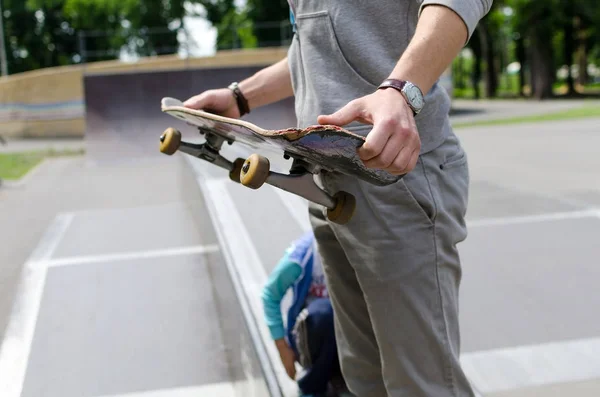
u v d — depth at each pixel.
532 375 2.56
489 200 5.80
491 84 39.53
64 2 36.16
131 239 5.17
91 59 37.72
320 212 1.63
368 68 1.43
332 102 1.45
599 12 32.53
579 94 36.47
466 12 1.26
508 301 3.32
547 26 32.59
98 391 2.70
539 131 13.68
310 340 2.21
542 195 5.90
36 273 4.35
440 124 1.48
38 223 6.18
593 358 2.66
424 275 1.46
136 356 3.00
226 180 4.98
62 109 19.12
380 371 1.72
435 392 1.50
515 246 4.24
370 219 1.44
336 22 1.44
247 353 2.16
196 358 2.94
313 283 2.33
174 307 3.56
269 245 3.53
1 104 19.44
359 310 1.69
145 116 12.41
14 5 36.47
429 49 1.23
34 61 38.47
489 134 13.77
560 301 3.28
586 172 7.25
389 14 1.43
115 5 30.70
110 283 4.04
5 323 3.48
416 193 1.43
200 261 4.36
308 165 1.32
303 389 2.26
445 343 1.49
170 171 10.04
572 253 4.02
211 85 12.59
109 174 10.12
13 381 2.83
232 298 2.58
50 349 3.12
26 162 12.91
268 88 1.82
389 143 1.11
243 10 27.78
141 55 30.02
